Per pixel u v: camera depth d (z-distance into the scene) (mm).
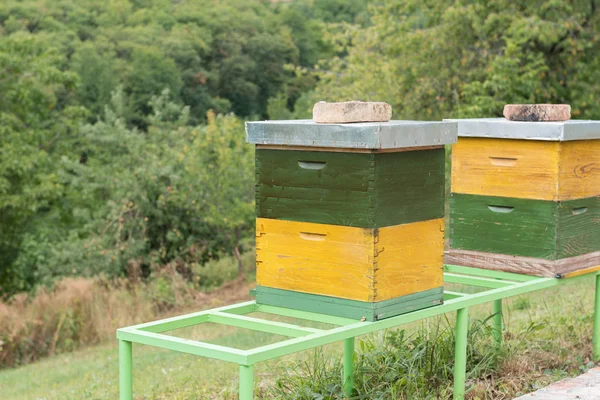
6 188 22203
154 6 52875
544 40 17125
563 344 5773
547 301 8430
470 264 5344
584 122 4949
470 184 5297
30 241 23703
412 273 3945
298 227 3986
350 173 3756
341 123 3887
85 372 11070
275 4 55750
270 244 4121
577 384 4730
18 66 23953
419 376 4844
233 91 49500
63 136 27469
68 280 18188
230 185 20391
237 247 21203
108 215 20062
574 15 17922
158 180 20578
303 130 3830
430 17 19828
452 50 18984
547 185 4918
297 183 3967
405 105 19094
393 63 19312
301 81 51125
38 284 20828
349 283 3807
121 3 51625
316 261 3930
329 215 3857
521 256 5086
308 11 54438
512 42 17156
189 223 20938
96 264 19766
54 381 10695
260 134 4020
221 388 5980
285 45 50625
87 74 42906
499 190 5152
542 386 4879
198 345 3334
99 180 22281
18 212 22750
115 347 15047
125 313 17250
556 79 19297
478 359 5230
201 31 49500
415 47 19219
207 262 21641
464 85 17109
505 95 17344
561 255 4965
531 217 5008
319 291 3938
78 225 26938
